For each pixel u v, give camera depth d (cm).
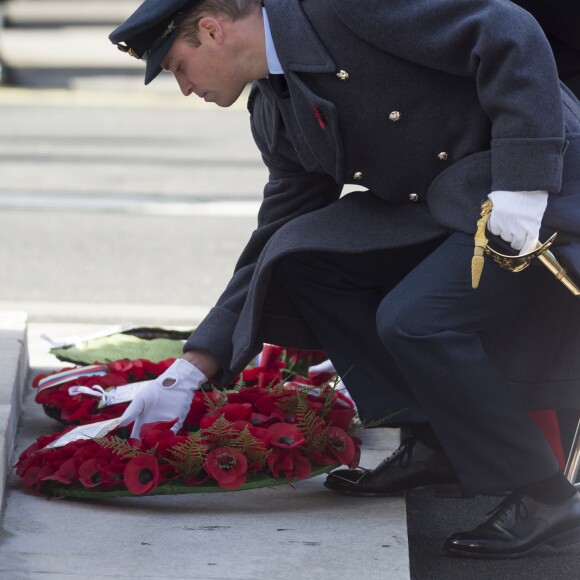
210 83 1020
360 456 1160
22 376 1334
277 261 1080
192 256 2422
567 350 1061
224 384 1127
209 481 1034
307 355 1353
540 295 1026
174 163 3594
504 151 930
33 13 6512
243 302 1127
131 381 1258
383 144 994
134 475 1012
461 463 995
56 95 5472
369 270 1080
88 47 6219
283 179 1125
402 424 1085
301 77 984
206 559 930
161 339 1410
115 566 910
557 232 954
